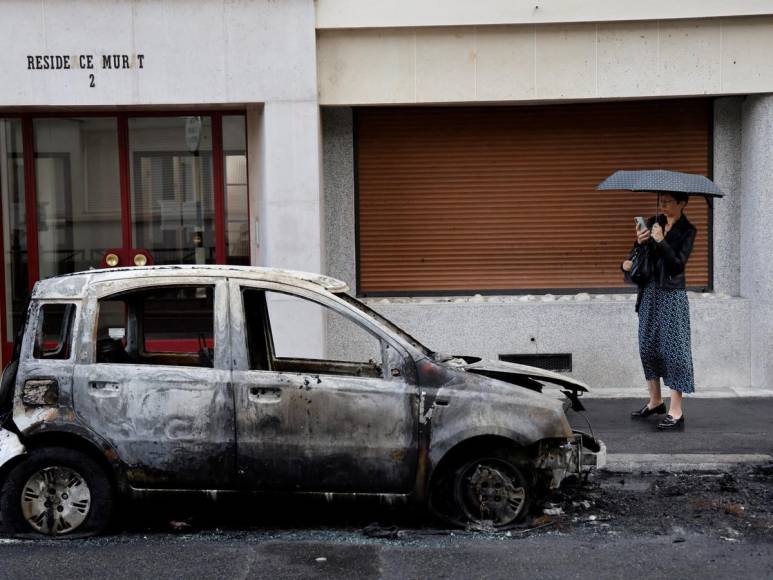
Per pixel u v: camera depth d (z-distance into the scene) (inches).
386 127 427.5
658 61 398.9
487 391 244.2
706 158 423.5
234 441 239.5
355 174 428.5
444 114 426.6
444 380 244.1
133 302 278.5
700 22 396.2
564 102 415.8
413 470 241.4
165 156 429.7
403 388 242.2
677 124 422.9
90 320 243.6
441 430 241.1
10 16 391.9
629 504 272.1
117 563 223.5
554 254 429.4
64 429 238.4
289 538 244.2
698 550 233.0
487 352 416.8
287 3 393.1
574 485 275.1
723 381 414.9
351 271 431.2
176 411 239.5
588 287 429.7
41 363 241.4
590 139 425.4
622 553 231.0
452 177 428.8
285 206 400.2
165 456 239.6
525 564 223.0
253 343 272.7
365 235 430.9
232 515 264.7
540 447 251.0
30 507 241.1
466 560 225.9
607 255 429.4
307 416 240.2
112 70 394.9
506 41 401.1
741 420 361.1
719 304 412.2
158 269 251.1
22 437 238.7
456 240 430.6
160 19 394.0
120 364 242.4
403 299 428.5
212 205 432.1
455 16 395.5
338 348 413.4
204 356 264.7
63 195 430.9
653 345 353.7
